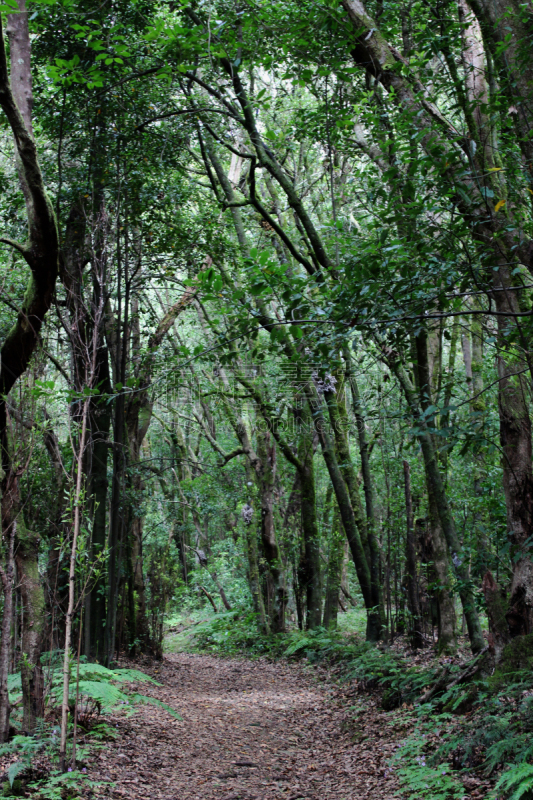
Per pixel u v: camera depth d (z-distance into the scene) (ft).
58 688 18.81
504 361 18.17
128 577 39.63
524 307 17.19
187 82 30.68
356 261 13.39
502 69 15.38
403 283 12.57
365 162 33.63
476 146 15.65
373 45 18.03
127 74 25.79
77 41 25.09
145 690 29.19
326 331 13.73
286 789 17.06
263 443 51.06
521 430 18.29
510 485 18.33
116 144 29.43
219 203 34.53
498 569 24.66
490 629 19.31
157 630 45.27
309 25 18.47
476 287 13.51
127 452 38.22
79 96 27.35
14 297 28.14
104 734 19.30
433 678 22.79
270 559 50.78
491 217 13.88
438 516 27.55
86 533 18.19
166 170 32.01
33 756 16.01
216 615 63.77
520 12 15.10
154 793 15.61
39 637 17.70
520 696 16.28
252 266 12.95
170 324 38.50
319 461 57.67
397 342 13.98
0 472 17.80
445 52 16.76
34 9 23.30
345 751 20.22
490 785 13.75
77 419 21.66
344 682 31.32
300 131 29.43
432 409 12.90
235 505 61.82
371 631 37.35
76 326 19.93
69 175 29.40
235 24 20.25
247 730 23.98
